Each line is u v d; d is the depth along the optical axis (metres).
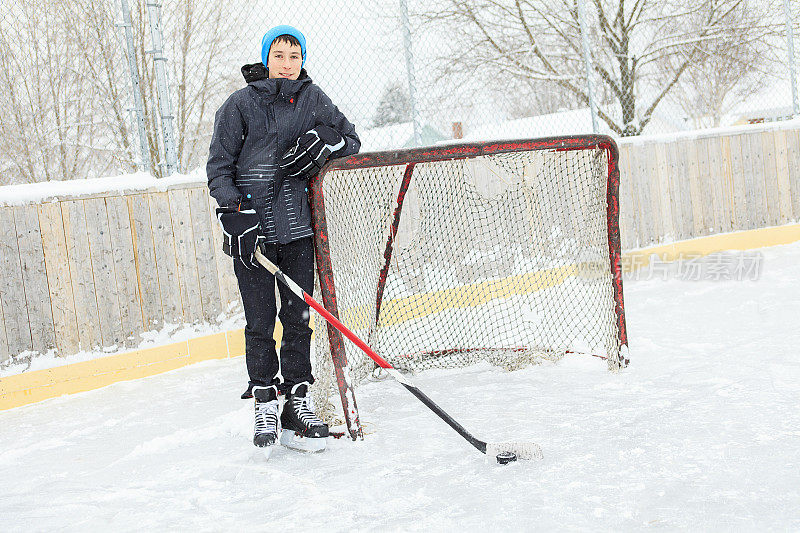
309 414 2.58
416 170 3.79
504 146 2.97
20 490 2.35
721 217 6.61
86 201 3.96
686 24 9.76
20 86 5.53
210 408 3.28
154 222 4.19
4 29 5.32
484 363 3.62
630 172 6.07
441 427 2.63
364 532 1.76
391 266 3.72
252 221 2.46
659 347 3.55
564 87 9.26
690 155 6.44
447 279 3.93
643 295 5.10
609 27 9.46
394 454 2.38
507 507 1.83
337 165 2.62
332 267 2.74
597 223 3.35
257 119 2.52
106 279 4.04
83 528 1.95
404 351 3.76
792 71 7.32
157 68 4.40
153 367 4.18
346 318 3.09
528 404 2.83
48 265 3.85
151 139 5.53
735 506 1.71
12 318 3.76
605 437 2.32
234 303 4.50
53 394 3.86
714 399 2.62
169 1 6.82
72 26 5.45
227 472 2.34
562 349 3.63
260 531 1.83
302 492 2.09
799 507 1.67
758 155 6.82
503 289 4.06
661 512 1.71
